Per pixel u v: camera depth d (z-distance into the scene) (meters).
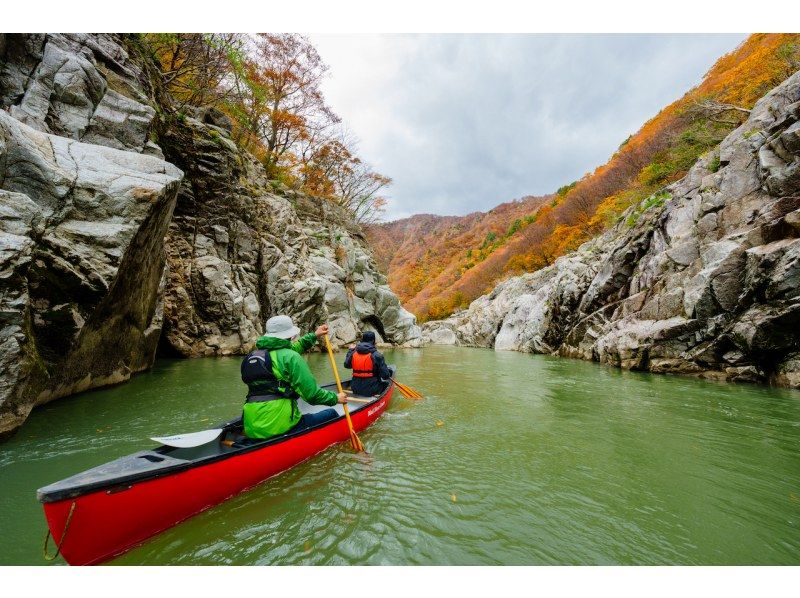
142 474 2.18
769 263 7.20
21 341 3.55
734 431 4.62
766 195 8.51
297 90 20.56
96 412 4.74
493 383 8.32
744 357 7.81
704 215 9.71
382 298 21.31
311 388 3.26
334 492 2.90
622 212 20.03
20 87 5.88
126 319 6.24
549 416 5.32
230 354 11.40
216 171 12.27
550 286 20.05
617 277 12.97
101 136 6.71
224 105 17.50
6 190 4.10
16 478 2.99
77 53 7.07
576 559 2.22
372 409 4.82
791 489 3.13
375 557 2.18
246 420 3.13
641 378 8.65
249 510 2.60
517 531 2.47
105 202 4.97
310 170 24.14
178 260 11.16
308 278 15.28
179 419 4.62
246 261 13.05
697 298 8.55
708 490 3.10
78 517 1.92
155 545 2.21
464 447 4.00
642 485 3.18
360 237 24.27
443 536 2.39
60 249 4.37
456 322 35.72
